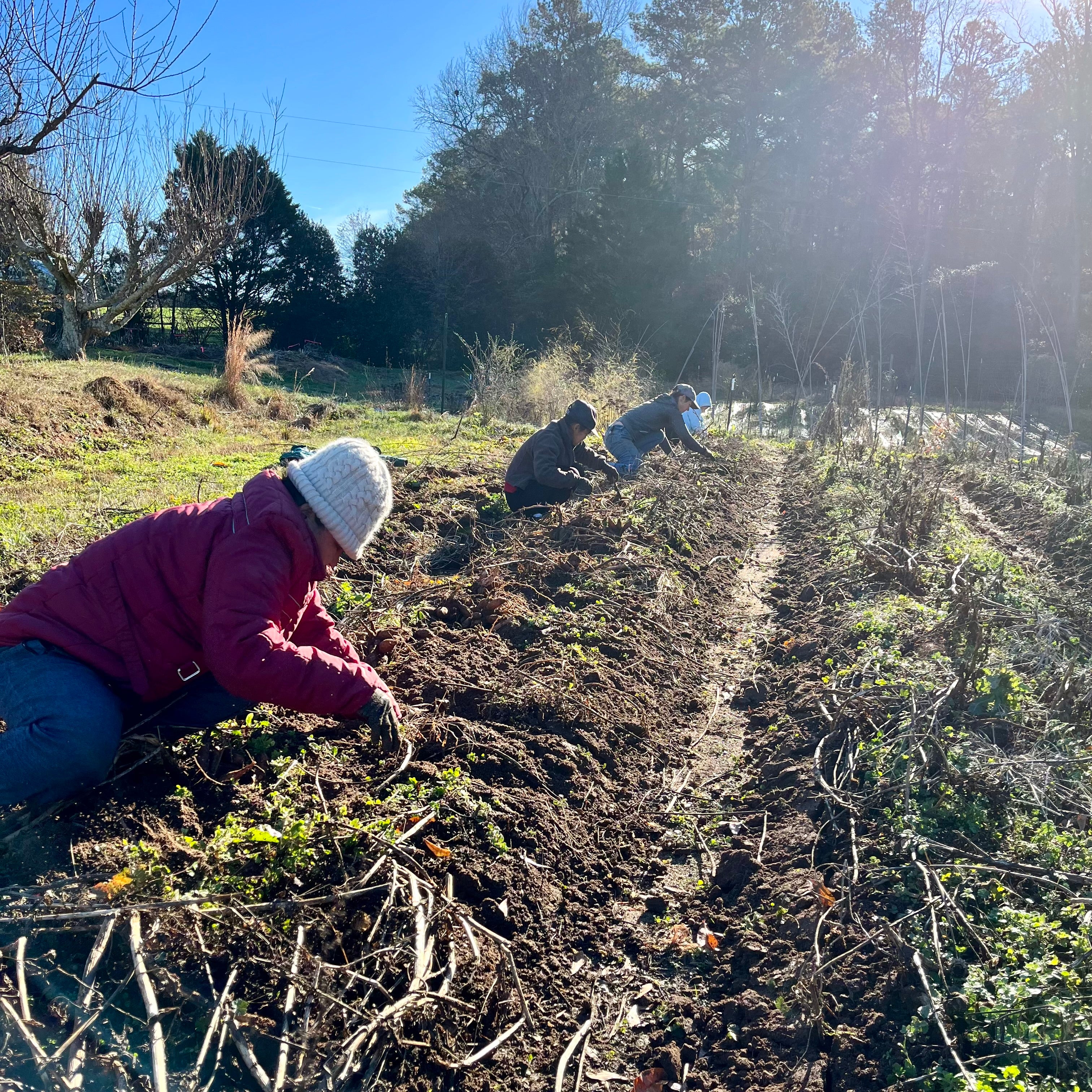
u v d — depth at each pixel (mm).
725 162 38750
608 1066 2768
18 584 5109
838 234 35031
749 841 3852
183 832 3141
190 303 37781
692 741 4766
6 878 2748
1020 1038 2508
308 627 3332
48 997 2359
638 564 6691
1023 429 13336
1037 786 3678
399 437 13547
